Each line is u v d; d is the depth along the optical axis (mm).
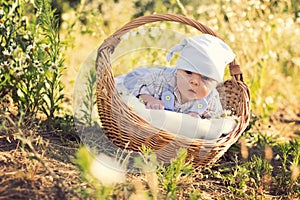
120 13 6000
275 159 4062
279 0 5980
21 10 4234
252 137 4531
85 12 5895
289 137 5004
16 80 3936
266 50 5438
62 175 3207
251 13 5621
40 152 3500
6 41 4039
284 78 6051
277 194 3672
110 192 3014
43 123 3949
